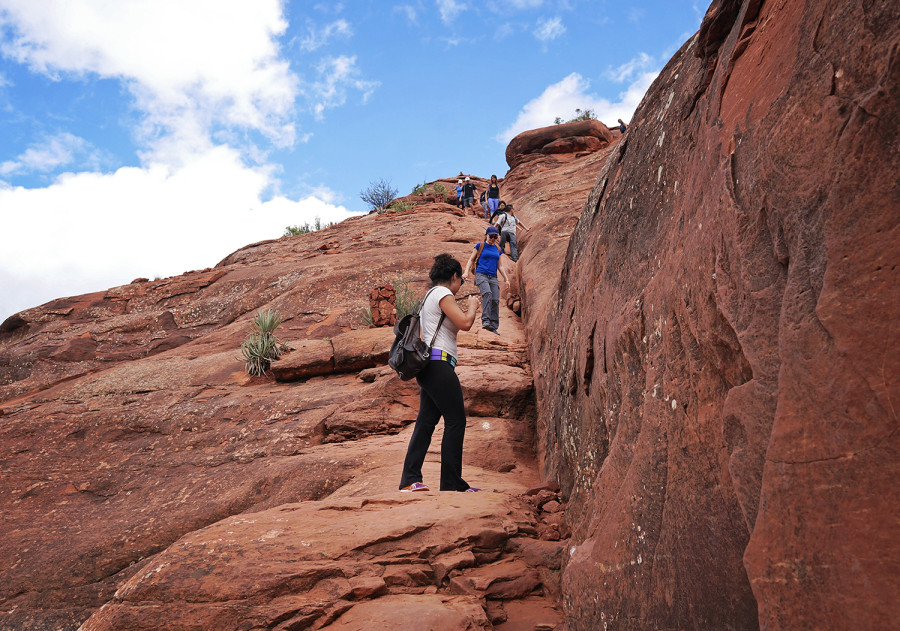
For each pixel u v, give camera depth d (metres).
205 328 12.88
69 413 8.55
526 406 6.33
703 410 1.96
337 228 20.97
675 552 1.94
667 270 2.48
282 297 12.63
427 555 3.04
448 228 16.62
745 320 1.67
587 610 2.47
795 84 1.64
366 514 3.44
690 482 1.95
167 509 5.95
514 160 29.42
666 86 3.65
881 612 1.10
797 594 1.27
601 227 4.04
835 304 1.30
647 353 2.59
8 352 12.25
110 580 5.25
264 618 2.52
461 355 7.42
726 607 1.64
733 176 1.92
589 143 27.89
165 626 2.55
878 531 1.14
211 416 7.88
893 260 1.21
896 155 1.24
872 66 1.34
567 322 4.80
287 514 3.45
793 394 1.38
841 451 1.23
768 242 1.65
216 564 2.82
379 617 2.55
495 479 5.00
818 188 1.43
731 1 2.44
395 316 9.64
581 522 3.12
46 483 6.99
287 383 8.88
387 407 7.00
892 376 1.17
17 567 5.43
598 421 3.37
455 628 2.50
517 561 3.24
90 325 13.45
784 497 1.34
